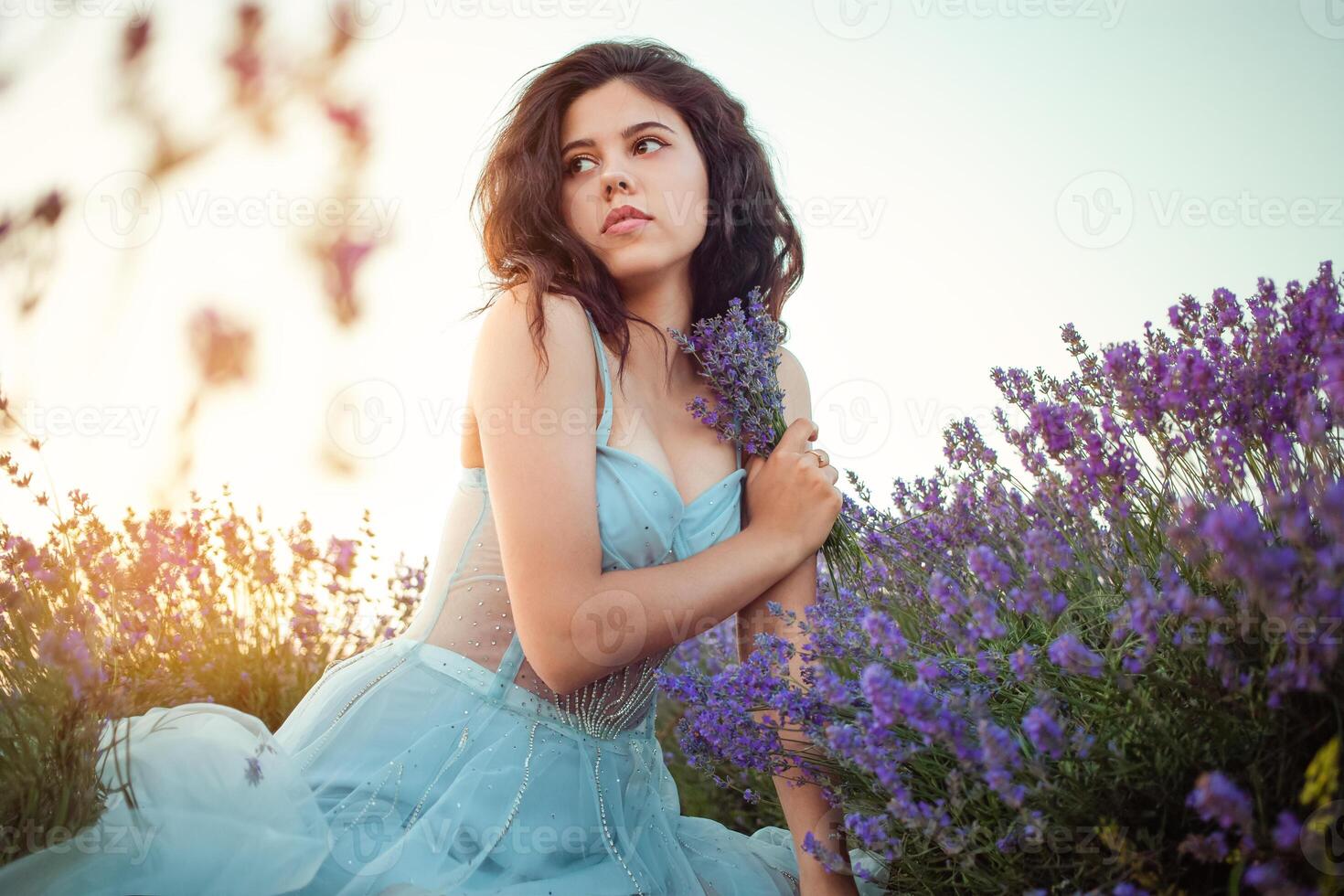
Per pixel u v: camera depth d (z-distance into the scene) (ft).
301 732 6.06
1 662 4.94
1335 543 3.63
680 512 6.18
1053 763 4.29
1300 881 3.44
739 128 7.20
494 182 6.91
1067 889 4.21
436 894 4.90
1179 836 4.00
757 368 6.57
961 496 5.48
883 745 4.38
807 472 6.21
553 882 5.38
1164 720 4.10
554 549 5.47
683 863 6.24
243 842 4.76
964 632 4.85
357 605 9.49
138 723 5.25
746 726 5.34
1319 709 3.79
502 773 5.70
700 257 7.26
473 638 5.99
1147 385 4.73
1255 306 4.82
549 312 5.95
